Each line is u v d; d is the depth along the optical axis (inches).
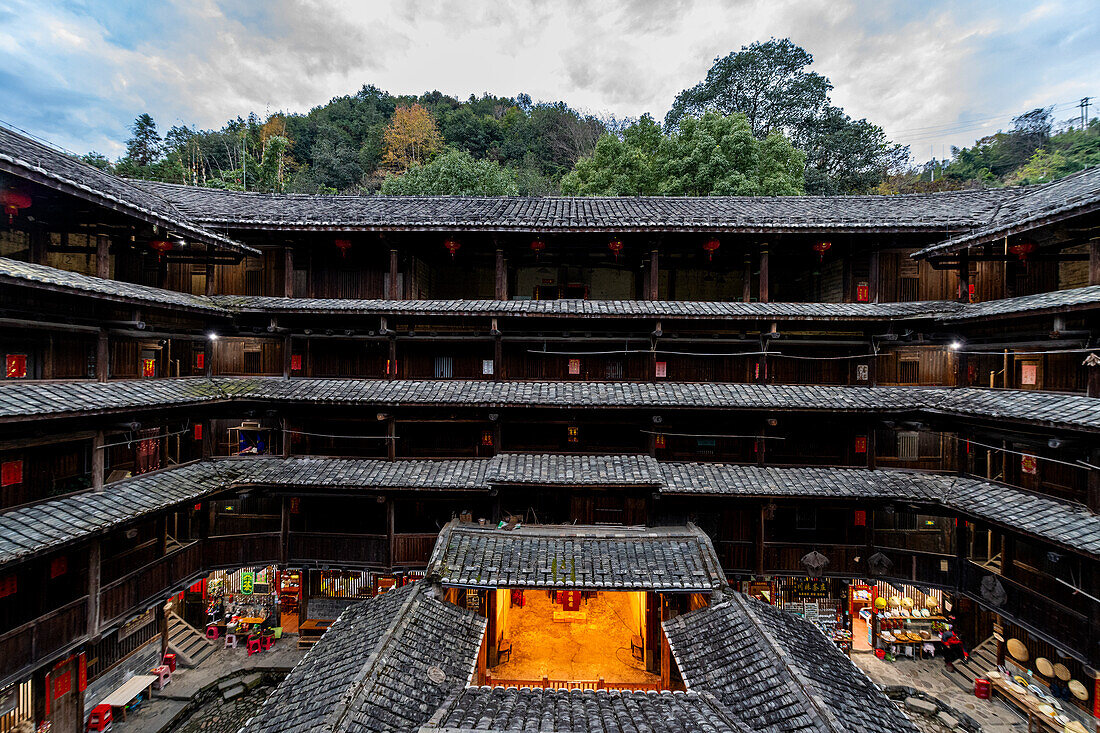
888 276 831.1
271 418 819.4
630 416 799.1
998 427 693.9
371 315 776.9
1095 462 571.5
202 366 813.2
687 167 1362.0
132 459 689.6
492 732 377.4
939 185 2151.8
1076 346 611.2
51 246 647.8
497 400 736.3
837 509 831.1
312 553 802.8
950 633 850.8
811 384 816.3
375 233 802.8
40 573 560.1
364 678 455.8
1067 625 588.4
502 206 888.9
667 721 426.3
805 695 446.3
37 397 516.4
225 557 784.9
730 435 793.6
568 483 726.5
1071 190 714.2
